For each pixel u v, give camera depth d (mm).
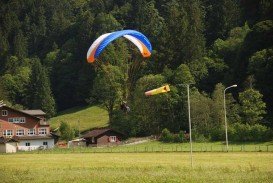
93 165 127000
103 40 95125
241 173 93938
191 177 87250
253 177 86375
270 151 179625
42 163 140625
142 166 118375
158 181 82562
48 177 92125
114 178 87312
